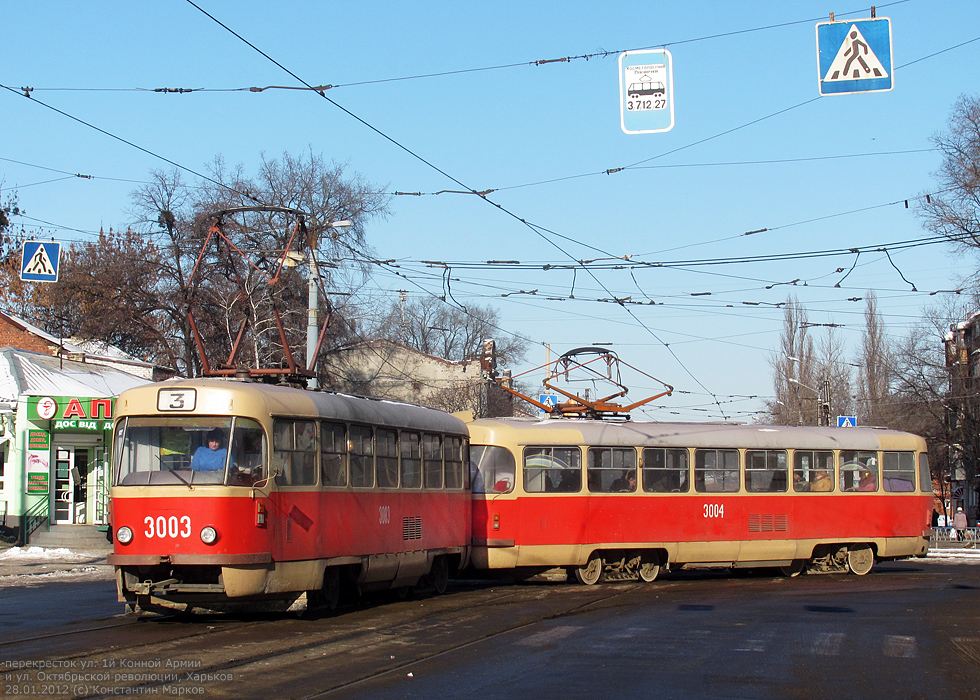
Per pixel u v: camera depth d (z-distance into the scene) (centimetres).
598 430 1953
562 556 1872
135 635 1127
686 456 2033
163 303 3519
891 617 1419
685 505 2012
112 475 1229
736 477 2083
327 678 897
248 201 3525
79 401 2795
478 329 6981
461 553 1780
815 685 911
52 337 3478
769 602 1608
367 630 1208
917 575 2252
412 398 5528
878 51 1238
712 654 1073
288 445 1288
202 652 1012
